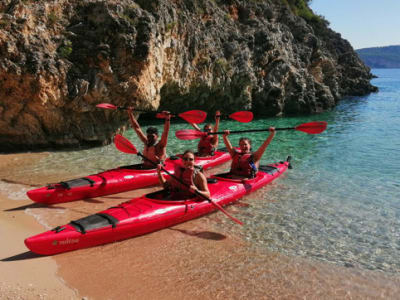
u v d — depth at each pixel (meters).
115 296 3.48
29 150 9.78
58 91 9.23
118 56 9.91
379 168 8.60
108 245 4.54
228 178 6.80
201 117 7.25
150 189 6.95
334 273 4.07
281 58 19.36
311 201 6.36
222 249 4.55
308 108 20.42
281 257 4.40
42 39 9.12
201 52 14.66
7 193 6.33
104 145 10.77
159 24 11.20
